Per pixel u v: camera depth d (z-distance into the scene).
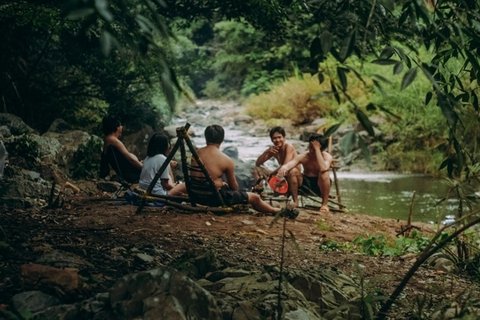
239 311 4.20
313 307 4.65
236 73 35.84
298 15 8.08
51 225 6.76
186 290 3.95
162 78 2.58
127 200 8.49
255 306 4.34
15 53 13.38
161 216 7.85
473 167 5.71
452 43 3.93
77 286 4.43
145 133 14.30
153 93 15.16
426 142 17.98
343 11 3.62
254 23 11.16
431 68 3.81
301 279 4.85
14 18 11.08
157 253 5.85
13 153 9.88
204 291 3.99
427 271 6.61
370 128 3.17
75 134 11.02
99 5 2.29
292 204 8.88
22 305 4.15
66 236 6.19
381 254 7.21
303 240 7.55
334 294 4.89
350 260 6.74
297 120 24.66
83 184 9.92
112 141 9.34
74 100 14.26
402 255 7.22
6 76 13.09
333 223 8.83
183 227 7.40
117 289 3.98
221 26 33.75
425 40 3.96
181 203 8.55
